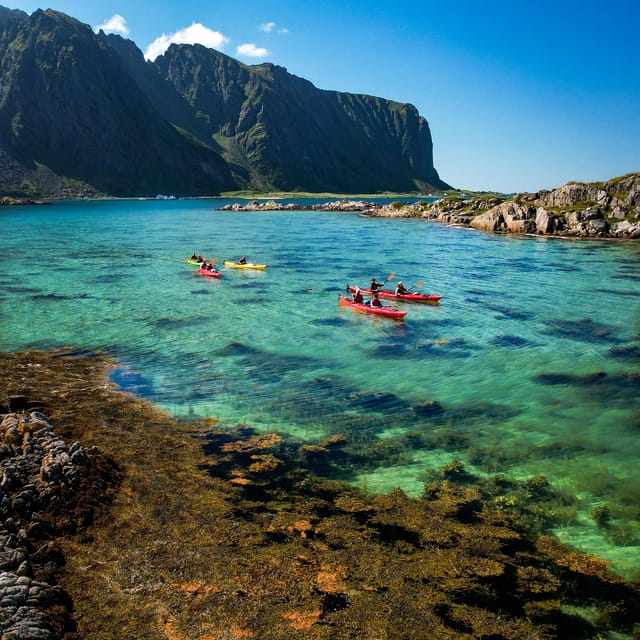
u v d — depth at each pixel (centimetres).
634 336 2345
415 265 4488
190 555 888
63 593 791
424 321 2600
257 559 881
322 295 3194
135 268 4122
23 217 11125
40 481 1026
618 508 1056
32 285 3341
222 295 3147
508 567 877
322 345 2181
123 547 905
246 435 1357
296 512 1020
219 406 1542
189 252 5259
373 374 1848
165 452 1249
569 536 965
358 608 779
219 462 1212
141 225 9181
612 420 1491
